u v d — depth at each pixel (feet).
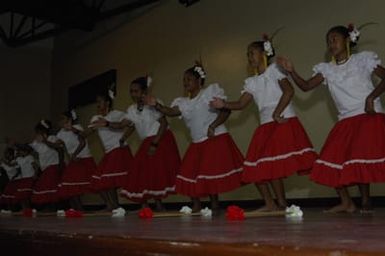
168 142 14.56
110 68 23.12
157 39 20.11
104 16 21.88
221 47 17.16
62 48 27.73
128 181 14.84
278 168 10.18
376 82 11.91
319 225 5.57
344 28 10.38
